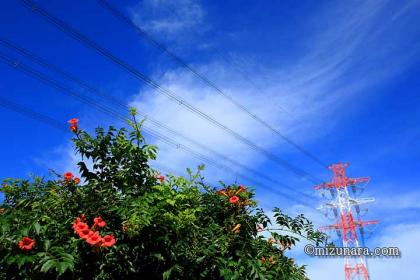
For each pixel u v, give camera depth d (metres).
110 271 3.62
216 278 4.22
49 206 3.85
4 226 3.29
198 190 4.65
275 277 4.55
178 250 3.90
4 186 4.16
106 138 4.17
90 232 3.44
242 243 4.49
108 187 4.00
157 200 3.97
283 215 5.31
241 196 4.90
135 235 3.71
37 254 3.24
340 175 30.45
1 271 3.29
